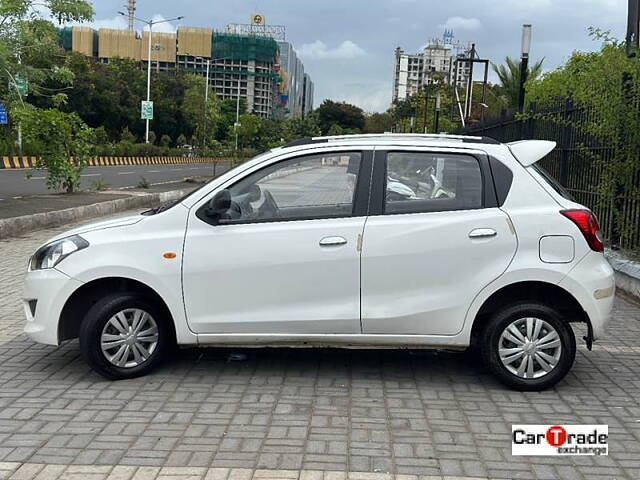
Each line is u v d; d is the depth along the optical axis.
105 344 5.21
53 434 4.33
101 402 4.87
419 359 5.96
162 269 5.12
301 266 5.09
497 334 5.14
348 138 5.39
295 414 4.69
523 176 5.21
